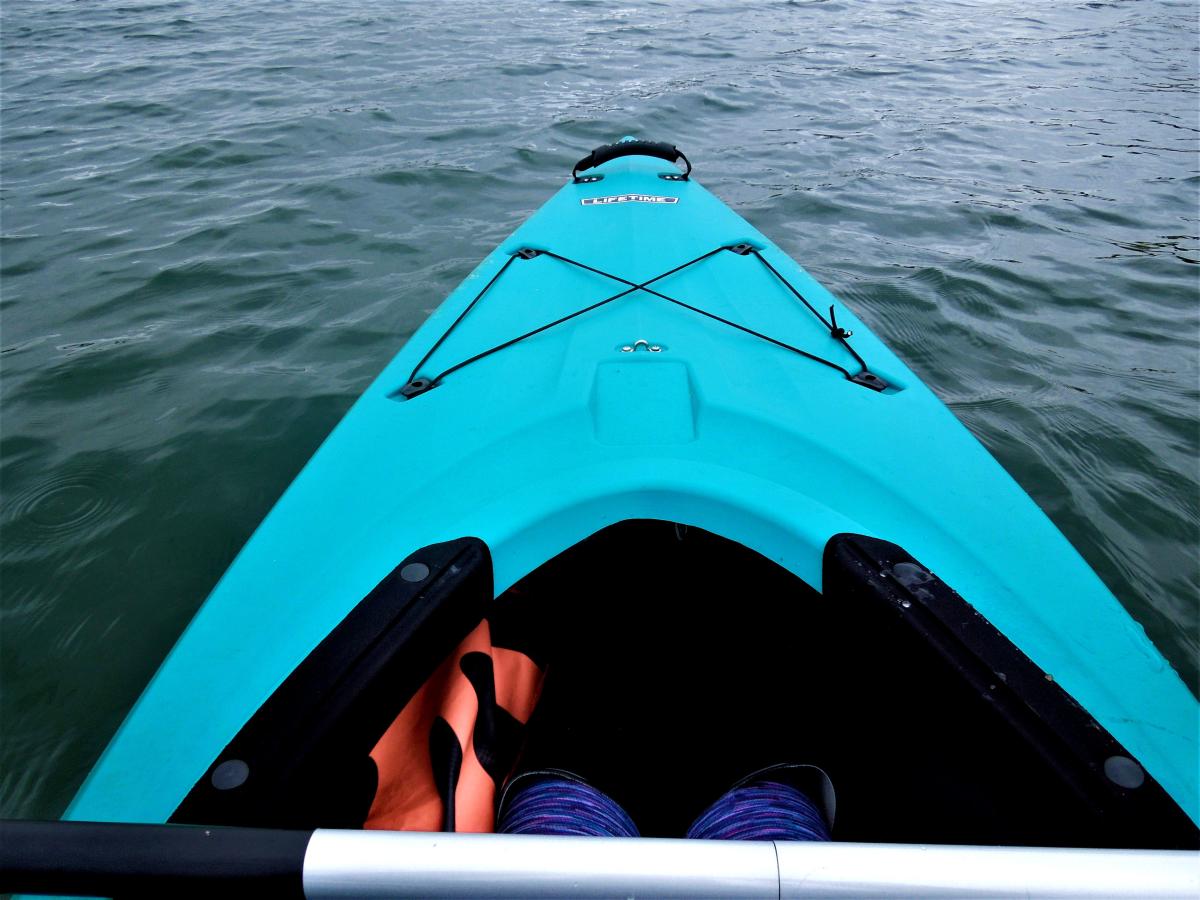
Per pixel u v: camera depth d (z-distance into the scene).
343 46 6.67
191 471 2.26
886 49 7.24
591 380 1.67
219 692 1.19
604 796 1.16
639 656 1.58
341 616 1.26
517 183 4.22
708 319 1.95
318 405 2.53
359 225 3.73
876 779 1.29
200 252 3.46
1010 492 1.51
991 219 3.96
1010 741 1.03
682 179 2.91
